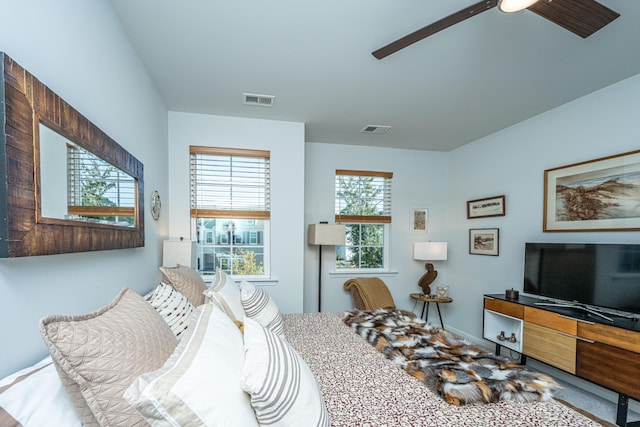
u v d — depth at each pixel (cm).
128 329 84
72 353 67
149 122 224
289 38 185
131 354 78
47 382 74
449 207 443
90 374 69
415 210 439
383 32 179
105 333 76
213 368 75
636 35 176
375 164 426
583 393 246
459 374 138
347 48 195
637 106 223
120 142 165
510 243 331
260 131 321
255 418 80
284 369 87
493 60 206
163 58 205
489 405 118
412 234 438
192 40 186
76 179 108
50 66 102
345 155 416
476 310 379
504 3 118
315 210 405
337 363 155
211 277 320
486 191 371
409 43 148
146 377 65
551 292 263
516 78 232
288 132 327
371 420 107
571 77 229
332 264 406
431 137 381
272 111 299
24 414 66
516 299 288
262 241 339
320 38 185
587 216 253
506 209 339
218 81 238
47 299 96
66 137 101
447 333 198
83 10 125
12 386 69
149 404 61
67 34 112
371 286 376
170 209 298
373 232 432
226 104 283
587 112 257
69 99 114
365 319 226
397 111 298
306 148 404
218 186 319
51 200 92
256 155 320
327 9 160
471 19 165
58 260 103
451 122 327
